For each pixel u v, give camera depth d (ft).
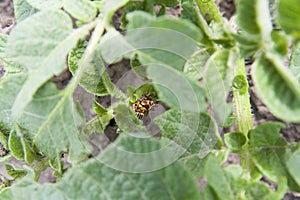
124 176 0.86
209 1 1.06
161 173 0.85
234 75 1.03
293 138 1.27
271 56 0.85
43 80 0.94
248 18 0.85
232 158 1.24
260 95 0.84
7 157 1.13
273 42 0.85
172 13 1.39
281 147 0.95
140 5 1.02
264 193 0.87
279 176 0.93
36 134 1.02
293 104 0.82
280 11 0.82
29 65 0.95
